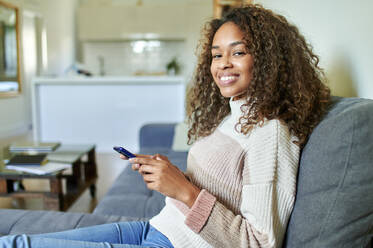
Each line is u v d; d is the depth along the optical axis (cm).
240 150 82
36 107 425
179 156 224
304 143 80
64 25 700
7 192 198
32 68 633
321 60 142
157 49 734
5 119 539
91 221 119
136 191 167
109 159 394
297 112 80
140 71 724
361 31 101
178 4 712
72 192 222
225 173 83
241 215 81
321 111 83
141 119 430
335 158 68
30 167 195
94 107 429
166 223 89
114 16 677
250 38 84
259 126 79
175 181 79
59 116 431
